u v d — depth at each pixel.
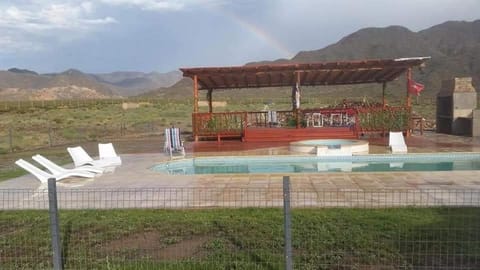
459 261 4.19
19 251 4.84
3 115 35.44
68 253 4.72
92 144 17.34
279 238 4.90
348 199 6.49
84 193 7.51
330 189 7.26
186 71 16.55
